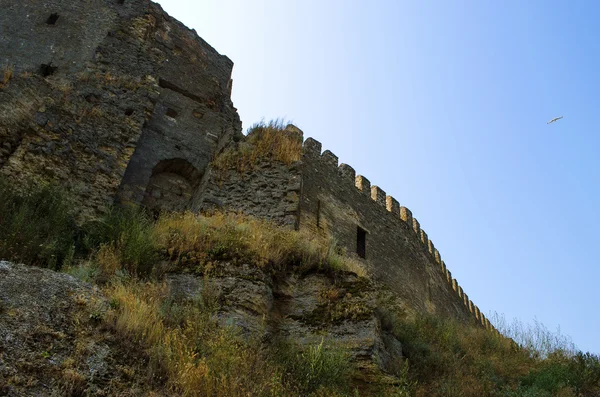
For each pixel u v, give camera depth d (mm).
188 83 22969
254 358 8633
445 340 13914
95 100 17312
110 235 12266
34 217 11367
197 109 22047
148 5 23531
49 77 19328
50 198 12352
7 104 13938
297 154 19109
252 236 12961
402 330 12906
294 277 12375
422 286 25406
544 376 11969
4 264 8336
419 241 27703
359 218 22406
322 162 21734
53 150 14180
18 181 12867
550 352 14500
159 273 11148
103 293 8844
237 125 22969
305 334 10930
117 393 6621
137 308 8492
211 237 12562
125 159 16203
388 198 26438
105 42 20828
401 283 23188
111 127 16656
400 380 9922
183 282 10867
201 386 7152
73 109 15945
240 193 17797
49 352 6828
